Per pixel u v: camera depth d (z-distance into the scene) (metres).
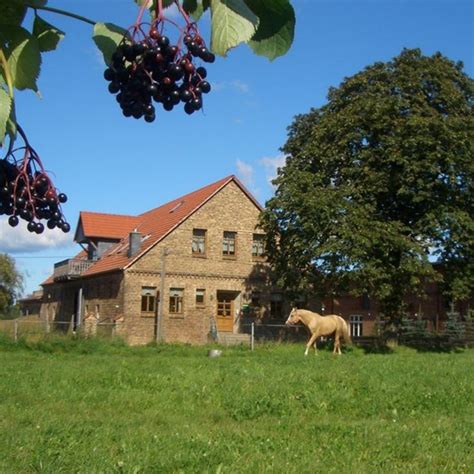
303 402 11.97
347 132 28.95
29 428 9.17
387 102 28.11
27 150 1.77
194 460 7.42
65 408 11.44
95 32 1.54
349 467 7.36
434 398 12.40
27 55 1.57
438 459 7.87
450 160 26.89
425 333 35.50
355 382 13.97
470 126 28.12
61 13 1.56
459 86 30.31
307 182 28.83
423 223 27.97
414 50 29.72
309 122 32.38
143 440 8.55
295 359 22.58
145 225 39.28
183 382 13.97
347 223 27.12
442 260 29.06
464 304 40.84
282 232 30.08
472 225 27.47
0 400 12.00
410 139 26.92
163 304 33.19
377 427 9.95
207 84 1.56
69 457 7.46
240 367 17.73
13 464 7.12
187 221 34.31
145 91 1.54
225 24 1.41
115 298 33.88
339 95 31.02
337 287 28.83
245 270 35.38
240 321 35.06
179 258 33.91
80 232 42.09
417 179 27.17
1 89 1.42
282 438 8.98
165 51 1.53
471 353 29.17
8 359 22.19
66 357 23.64
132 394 12.67
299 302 36.38
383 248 27.14
